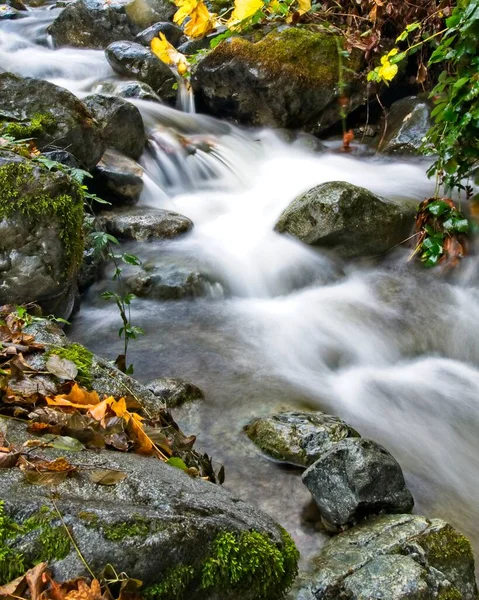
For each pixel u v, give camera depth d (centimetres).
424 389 404
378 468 272
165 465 230
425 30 739
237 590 187
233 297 495
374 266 536
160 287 472
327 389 389
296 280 518
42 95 525
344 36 793
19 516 175
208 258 508
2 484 186
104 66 927
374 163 738
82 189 411
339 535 265
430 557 248
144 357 402
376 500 270
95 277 473
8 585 162
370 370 423
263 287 507
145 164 657
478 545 279
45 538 172
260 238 553
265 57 768
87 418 238
